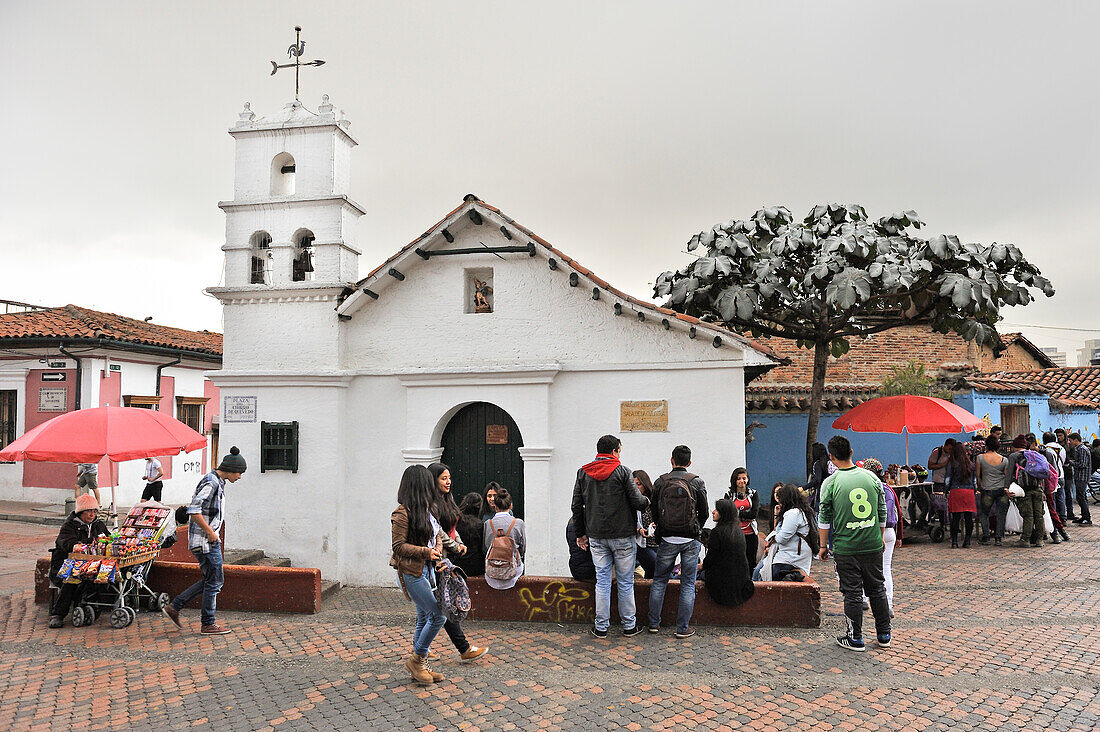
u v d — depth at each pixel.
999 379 18.67
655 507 7.41
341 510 11.05
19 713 5.71
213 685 6.26
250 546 11.12
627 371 10.39
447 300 11.02
